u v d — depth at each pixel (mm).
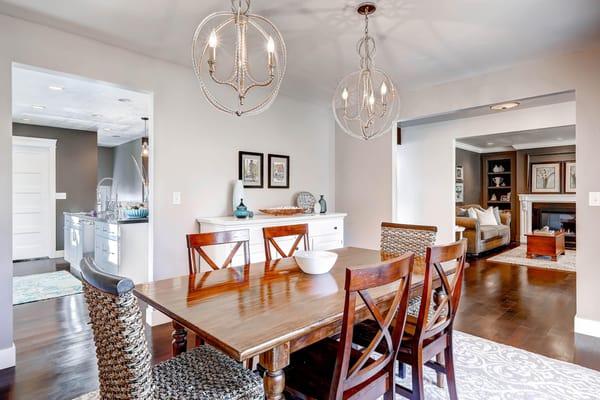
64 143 6395
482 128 5219
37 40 2447
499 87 3348
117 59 2842
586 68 2889
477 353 2570
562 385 2141
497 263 5832
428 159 5801
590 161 2877
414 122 5672
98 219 4543
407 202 6043
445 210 5613
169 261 3223
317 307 1455
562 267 5508
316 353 1671
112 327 1077
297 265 2258
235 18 1822
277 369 1227
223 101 3637
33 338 2787
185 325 1316
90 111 5160
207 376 1386
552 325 3107
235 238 2393
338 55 3012
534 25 2477
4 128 2334
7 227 2357
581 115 2912
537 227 8234
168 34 2611
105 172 8758
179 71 3264
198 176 3436
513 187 8648
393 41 2727
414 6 2225
